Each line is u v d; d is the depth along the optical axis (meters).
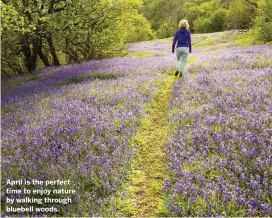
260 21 32.84
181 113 8.07
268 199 4.47
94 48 25.42
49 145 6.55
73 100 10.03
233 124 6.76
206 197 4.60
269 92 8.66
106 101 9.60
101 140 6.71
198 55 24.14
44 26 19.23
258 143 5.87
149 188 5.43
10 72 30.03
